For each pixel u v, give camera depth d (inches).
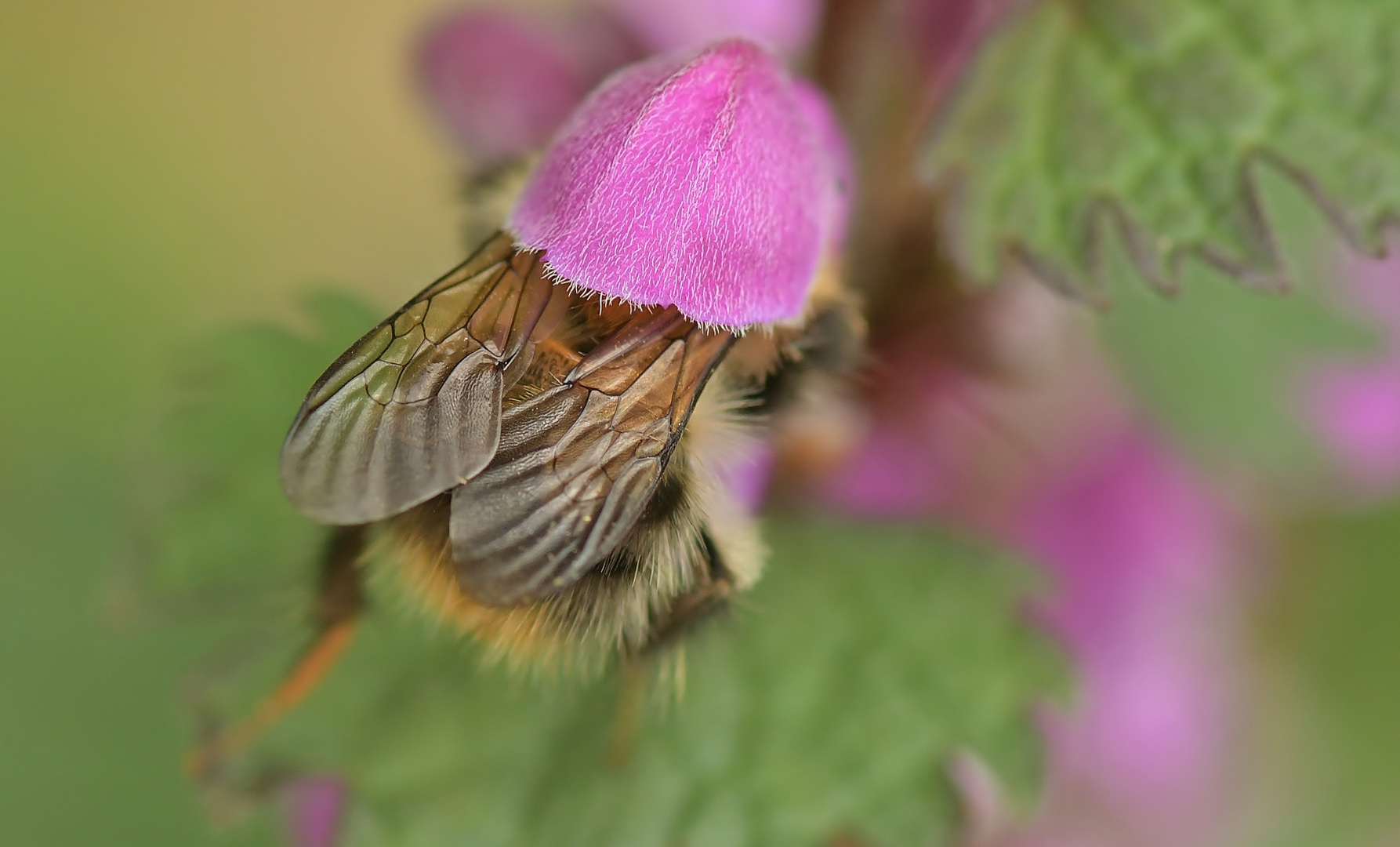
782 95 4.6
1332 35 4.8
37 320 9.9
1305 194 4.8
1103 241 4.8
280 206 11.3
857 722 5.1
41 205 10.5
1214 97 4.8
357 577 4.9
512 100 5.4
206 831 6.2
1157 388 5.7
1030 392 5.4
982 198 4.9
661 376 4.7
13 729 6.4
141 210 10.8
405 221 11.4
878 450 5.4
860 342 5.0
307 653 5.0
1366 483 6.0
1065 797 6.1
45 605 6.4
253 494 5.2
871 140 5.1
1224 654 6.3
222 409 5.3
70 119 11.1
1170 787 6.1
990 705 5.1
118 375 9.7
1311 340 5.8
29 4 11.4
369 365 4.6
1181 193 4.8
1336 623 7.1
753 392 5.0
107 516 6.5
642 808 5.0
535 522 4.6
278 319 5.4
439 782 5.0
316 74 12.0
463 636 5.0
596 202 4.5
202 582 5.2
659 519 4.9
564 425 4.7
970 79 4.9
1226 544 6.1
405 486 4.6
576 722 5.0
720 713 5.0
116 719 6.4
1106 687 5.9
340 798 5.0
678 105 4.5
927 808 5.0
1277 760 6.9
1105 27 4.9
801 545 5.2
